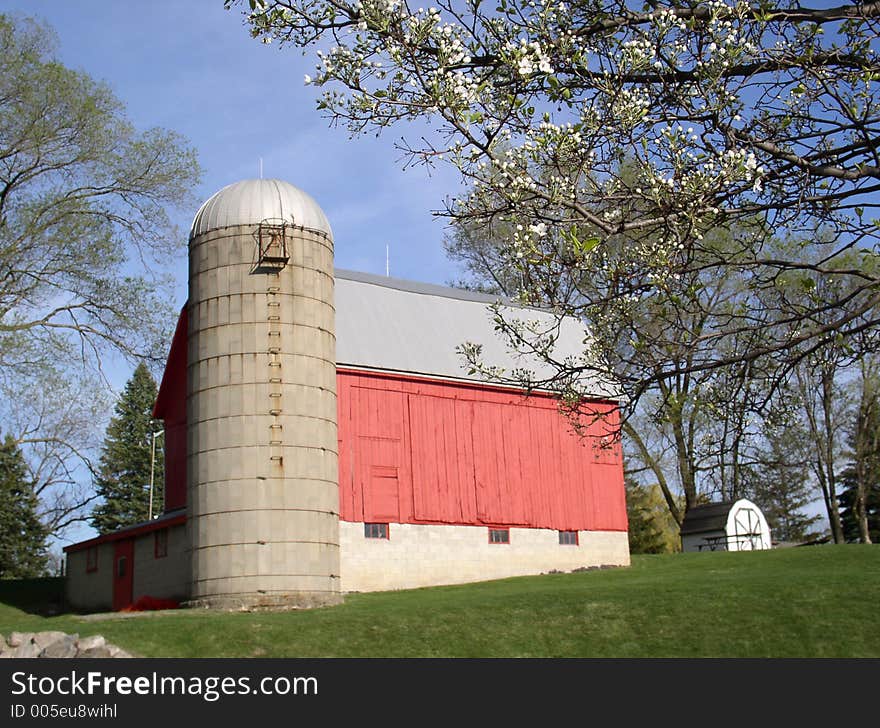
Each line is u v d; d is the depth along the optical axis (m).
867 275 9.24
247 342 22.64
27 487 52.31
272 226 23.16
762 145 9.27
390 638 17.72
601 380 11.02
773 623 17.61
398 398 29.23
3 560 50.81
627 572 28.92
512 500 30.69
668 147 9.51
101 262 31.52
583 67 8.96
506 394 31.39
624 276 9.88
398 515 28.28
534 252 9.48
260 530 21.67
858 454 43.94
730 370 11.01
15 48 30.17
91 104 30.62
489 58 9.05
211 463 22.22
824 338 9.79
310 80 8.91
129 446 62.72
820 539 55.62
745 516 40.12
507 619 18.83
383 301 31.25
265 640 17.55
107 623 19.45
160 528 25.23
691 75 9.21
